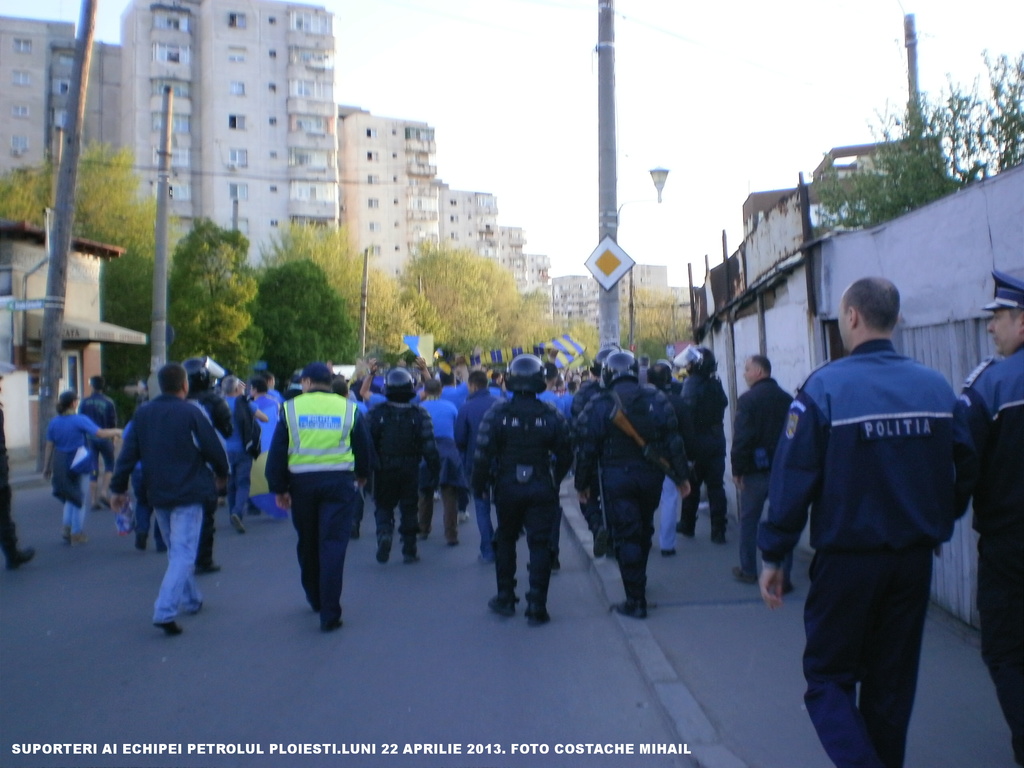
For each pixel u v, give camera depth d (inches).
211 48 2832.2
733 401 488.4
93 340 998.4
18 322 923.4
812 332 317.4
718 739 182.9
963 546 238.1
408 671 234.2
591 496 286.5
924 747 173.2
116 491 274.2
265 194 2903.5
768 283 385.4
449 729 196.2
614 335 489.1
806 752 177.2
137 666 242.2
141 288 1301.7
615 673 230.5
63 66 2770.7
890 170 473.1
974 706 190.9
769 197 948.6
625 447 272.7
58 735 196.2
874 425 133.9
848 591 134.8
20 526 496.7
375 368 657.0
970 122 462.6
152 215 1433.3
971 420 152.9
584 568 362.0
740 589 300.5
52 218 829.2
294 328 1600.6
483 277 2770.7
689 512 393.7
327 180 2972.4
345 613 293.7
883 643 138.8
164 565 382.3
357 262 2207.2
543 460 280.1
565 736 191.9
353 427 279.3
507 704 210.2
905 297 257.1
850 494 133.8
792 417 139.1
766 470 304.2
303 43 2945.4
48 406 760.3
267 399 503.5
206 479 277.6
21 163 2687.0
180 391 278.4
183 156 2817.4
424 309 2284.7
